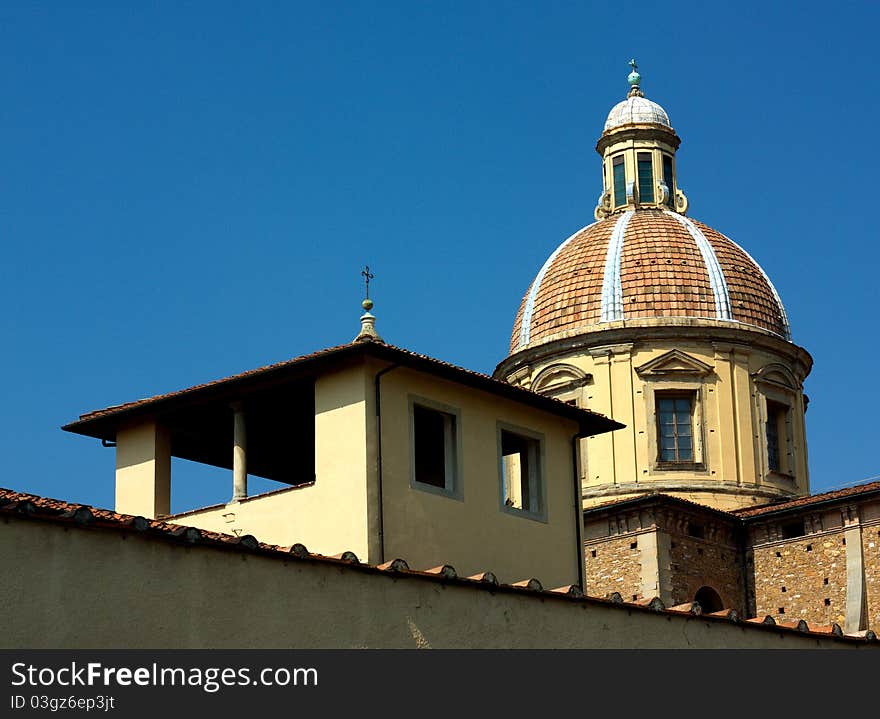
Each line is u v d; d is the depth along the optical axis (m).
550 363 63.78
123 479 38.41
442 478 37.41
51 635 21.91
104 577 22.62
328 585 25.41
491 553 36.72
